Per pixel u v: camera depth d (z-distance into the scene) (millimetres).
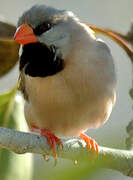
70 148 1698
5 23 1733
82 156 1701
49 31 1708
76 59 1708
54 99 1712
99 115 1725
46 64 1709
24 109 1740
